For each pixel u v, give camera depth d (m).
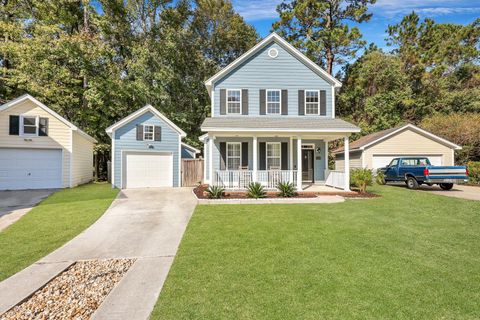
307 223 6.75
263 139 13.90
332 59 25.97
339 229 6.21
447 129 19.94
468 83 27.91
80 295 3.57
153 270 4.18
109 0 19.89
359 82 26.05
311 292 3.39
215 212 8.15
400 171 14.93
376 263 4.29
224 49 28.14
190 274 3.95
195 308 3.07
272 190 11.89
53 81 18.28
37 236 6.03
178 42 23.84
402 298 3.25
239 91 14.05
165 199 10.72
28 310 3.21
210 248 5.05
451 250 4.89
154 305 3.16
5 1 18.59
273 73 14.14
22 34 18.08
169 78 22.42
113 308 3.11
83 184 17.27
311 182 14.45
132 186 15.05
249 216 7.56
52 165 14.62
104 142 21.92
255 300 3.21
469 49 27.61
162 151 15.71
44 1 18.55
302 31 26.75
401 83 25.31
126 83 20.36
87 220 7.38
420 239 5.52
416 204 9.24
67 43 17.73
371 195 11.02
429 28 28.17
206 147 16.16
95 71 19.61
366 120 26.25
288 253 4.73
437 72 24.97
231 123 12.24
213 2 26.81
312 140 14.49
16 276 4.06
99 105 19.66
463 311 2.99
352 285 3.56
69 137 15.02
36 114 14.30
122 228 6.63
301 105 14.09
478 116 20.22
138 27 22.66
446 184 14.10
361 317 2.87
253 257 4.57
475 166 16.67
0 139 13.51
